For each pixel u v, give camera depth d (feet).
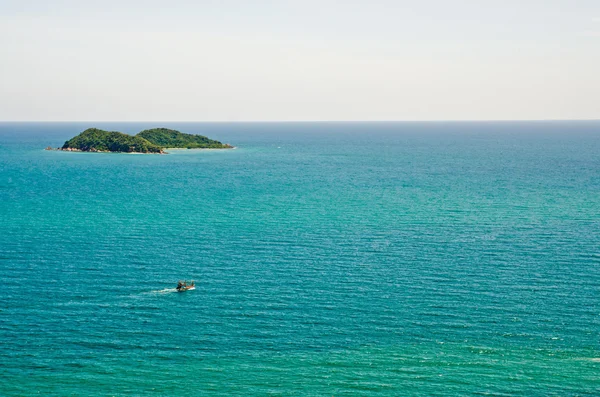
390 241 319.06
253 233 339.36
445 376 175.11
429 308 222.28
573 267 268.41
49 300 231.71
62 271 267.39
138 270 269.44
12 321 211.61
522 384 170.71
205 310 222.28
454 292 238.27
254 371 178.70
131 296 236.63
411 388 169.58
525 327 205.05
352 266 274.16
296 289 243.60
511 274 259.80
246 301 230.89
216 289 244.42
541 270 264.72
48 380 173.37
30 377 174.81
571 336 197.98
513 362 182.19
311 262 281.13
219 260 285.02
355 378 174.70
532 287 242.99
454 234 334.03
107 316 216.74
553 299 229.25
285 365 181.98
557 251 294.87
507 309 220.23
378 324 208.74
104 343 195.52
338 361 183.83
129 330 205.05
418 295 235.61
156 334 202.08
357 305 225.76
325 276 260.01
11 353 188.14
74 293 239.50
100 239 325.21
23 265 276.21
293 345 194.08
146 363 183.11
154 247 308.19
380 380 173.58
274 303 228.63
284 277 258.98
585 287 241.96
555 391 167.22
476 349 190.19
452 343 194.39
